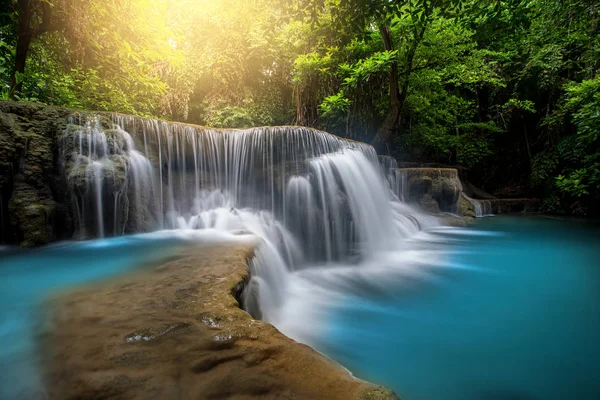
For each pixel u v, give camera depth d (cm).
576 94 1149
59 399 136
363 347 337
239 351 170
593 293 509
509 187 1742
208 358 164
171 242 469
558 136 1522
